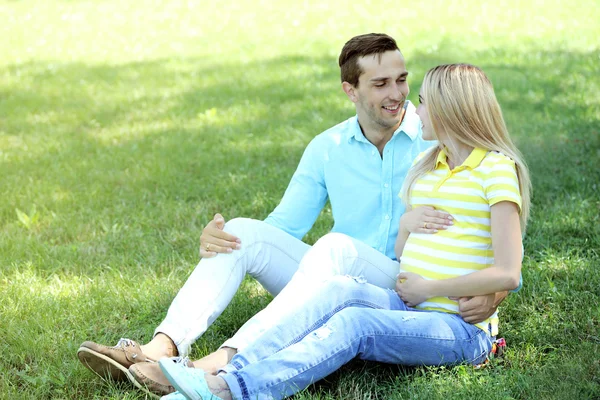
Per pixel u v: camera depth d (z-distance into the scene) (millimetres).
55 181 5777
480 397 2701
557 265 3910
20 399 2875
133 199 5367
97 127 7402
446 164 3000
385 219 3324
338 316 2746
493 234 2818
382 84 3176
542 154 5750
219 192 5434
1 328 3475
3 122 7613
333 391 2873
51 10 15953
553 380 2811
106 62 10656
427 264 2957
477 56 9445
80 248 4504
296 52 10547
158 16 14578
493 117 2920
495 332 3021
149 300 3756
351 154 3355
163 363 2568
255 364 2648
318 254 3033
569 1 13070
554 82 7922
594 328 3248
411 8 13406
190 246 4496
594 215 4547
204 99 8195
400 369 3014
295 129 6914
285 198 3469
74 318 3574
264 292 3863
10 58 11211
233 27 12906
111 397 2838
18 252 4426
